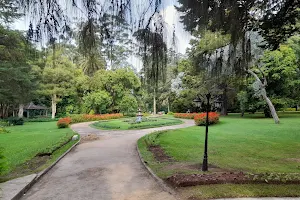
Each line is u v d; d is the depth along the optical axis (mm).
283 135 11461
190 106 28859
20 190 4426
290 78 19031
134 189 4637
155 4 2377
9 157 7785
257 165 6180
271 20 4668
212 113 17891
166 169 5887
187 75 24297
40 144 10617
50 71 23141
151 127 17984
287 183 4395
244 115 26672
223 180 4535
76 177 5555
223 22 3699
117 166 6551
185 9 2848
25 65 18172
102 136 13531
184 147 9023
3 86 18688
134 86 27547
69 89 26500
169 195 4215
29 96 23438
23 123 23734
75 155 8188
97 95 25672
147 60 2600
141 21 2367
